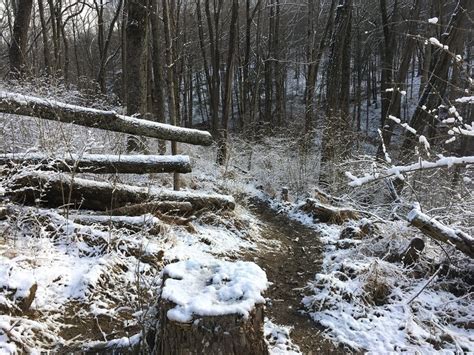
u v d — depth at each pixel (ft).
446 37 29.99
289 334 11.80
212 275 9.20
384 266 14.26
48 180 14.40
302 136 41.63
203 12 82.69
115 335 10.03
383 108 49.60
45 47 51.03
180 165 17.16
